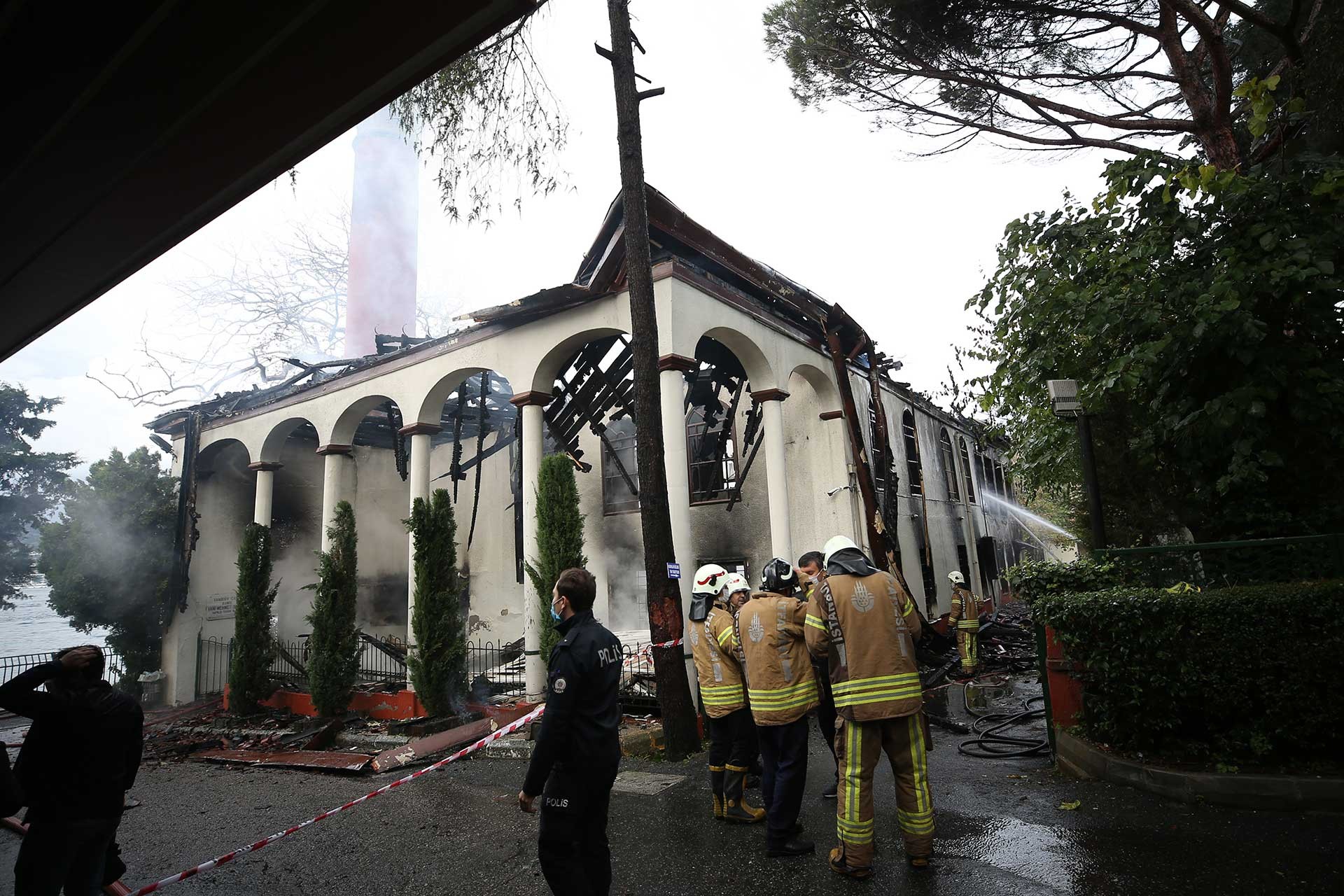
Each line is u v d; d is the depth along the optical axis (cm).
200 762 919
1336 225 581
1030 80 931
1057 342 754
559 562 909
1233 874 357
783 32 998
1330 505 596
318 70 233
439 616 995
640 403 784
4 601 1483
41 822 343
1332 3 680
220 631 1516
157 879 483
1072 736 568
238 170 281
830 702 539
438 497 1034
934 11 862
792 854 425
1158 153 659
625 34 816
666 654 738
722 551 1380
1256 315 618
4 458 1421
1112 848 399
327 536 1316
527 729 849
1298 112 604
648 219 933
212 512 1554
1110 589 552
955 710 884
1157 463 717
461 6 214
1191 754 493
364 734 950
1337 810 421
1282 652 459
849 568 405
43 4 197
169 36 211
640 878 413
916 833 389
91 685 359
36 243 312
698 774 651
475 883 432
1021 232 767
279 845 535
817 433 1317
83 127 246
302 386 1406
